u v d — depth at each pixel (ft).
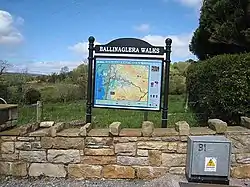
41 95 45.83
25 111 30.45
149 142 14.12
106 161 14.28
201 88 27.63
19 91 42.34
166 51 17.43
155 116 29.84
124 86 17.93
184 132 13.98
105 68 18.07
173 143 14.07
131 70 17.84
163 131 14.34
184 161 14.03
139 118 28.55
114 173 14.29
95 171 14.30
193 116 28.78
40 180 14.23
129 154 14.20
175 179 12.73
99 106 18.20
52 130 14.29
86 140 14.28
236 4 31.19
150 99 17.72
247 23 30.50
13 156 14.48
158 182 12.95
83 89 49.26
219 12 33.35
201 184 11.35
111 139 14.25
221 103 21.75
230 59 21.22
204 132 14.12
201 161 11.34
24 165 14.46
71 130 14.84
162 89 17.66
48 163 14.39
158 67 17.56
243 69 20.51
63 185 13.65
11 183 13.84
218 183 11.35
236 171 14.01
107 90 18.10
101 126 24.38
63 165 14.39
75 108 38.91
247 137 13.99
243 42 31.91
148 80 17.70
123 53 17.84
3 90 39.96
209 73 24.40
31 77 50.57
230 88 21.06
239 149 13.99
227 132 14.01
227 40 32.65
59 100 47.19
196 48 47.21
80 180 14.21
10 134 14.43
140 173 14.17
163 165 14.11
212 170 11.32
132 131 14.42
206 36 41.57
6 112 15.30
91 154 14.29
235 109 20.94
